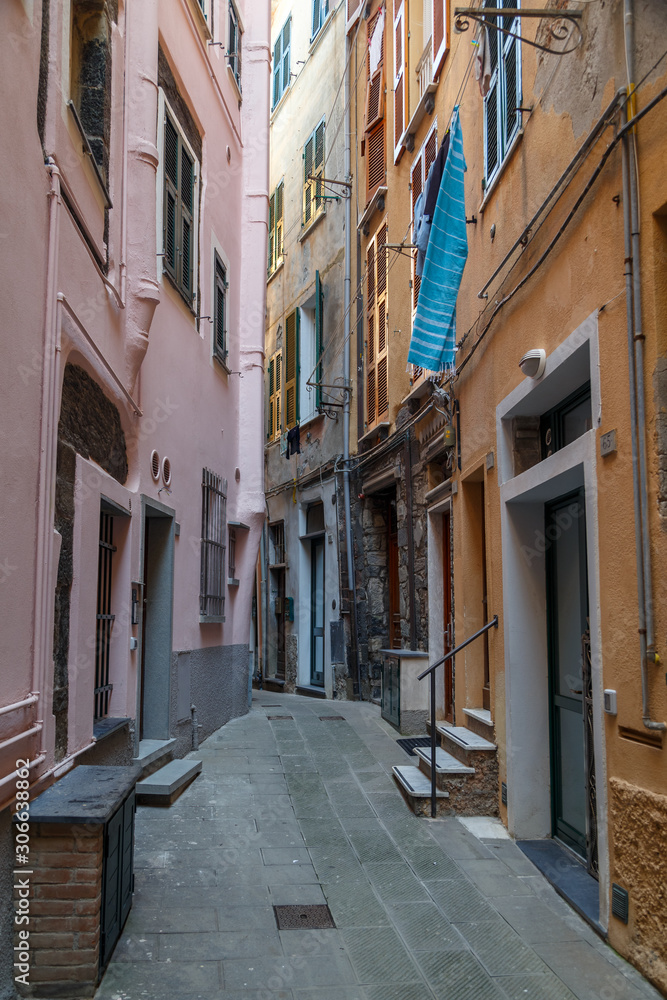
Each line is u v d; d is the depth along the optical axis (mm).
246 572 11094
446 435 7992
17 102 3709
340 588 13273
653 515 3791
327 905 4746
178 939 4262
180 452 8148
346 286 13531
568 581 5707
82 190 4902
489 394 6645
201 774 7520
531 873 5234
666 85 3689
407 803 6652
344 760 8133
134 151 6289
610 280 4246
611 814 4172
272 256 18250
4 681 3602
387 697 10211
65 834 3713
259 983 3855
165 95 7707
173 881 5027
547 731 5953
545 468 5219
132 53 6281
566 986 3799
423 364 7055
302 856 5512
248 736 9328
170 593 7750
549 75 5223
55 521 4473
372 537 12523
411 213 10297
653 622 3777
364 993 3785
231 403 10859
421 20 10523
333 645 13578
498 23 6426
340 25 14547
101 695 6141
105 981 3803
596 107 4445
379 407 11719
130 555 6367
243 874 5180
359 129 13539
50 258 4176
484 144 6832
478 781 6418
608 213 4270
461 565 7707
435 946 4250
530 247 5586
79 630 4875
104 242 5629
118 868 4191
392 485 11625
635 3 3980
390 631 12328
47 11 4250
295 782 7305
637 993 3684
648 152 3859
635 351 3902
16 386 3725
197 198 9094
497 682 6406
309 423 15172
